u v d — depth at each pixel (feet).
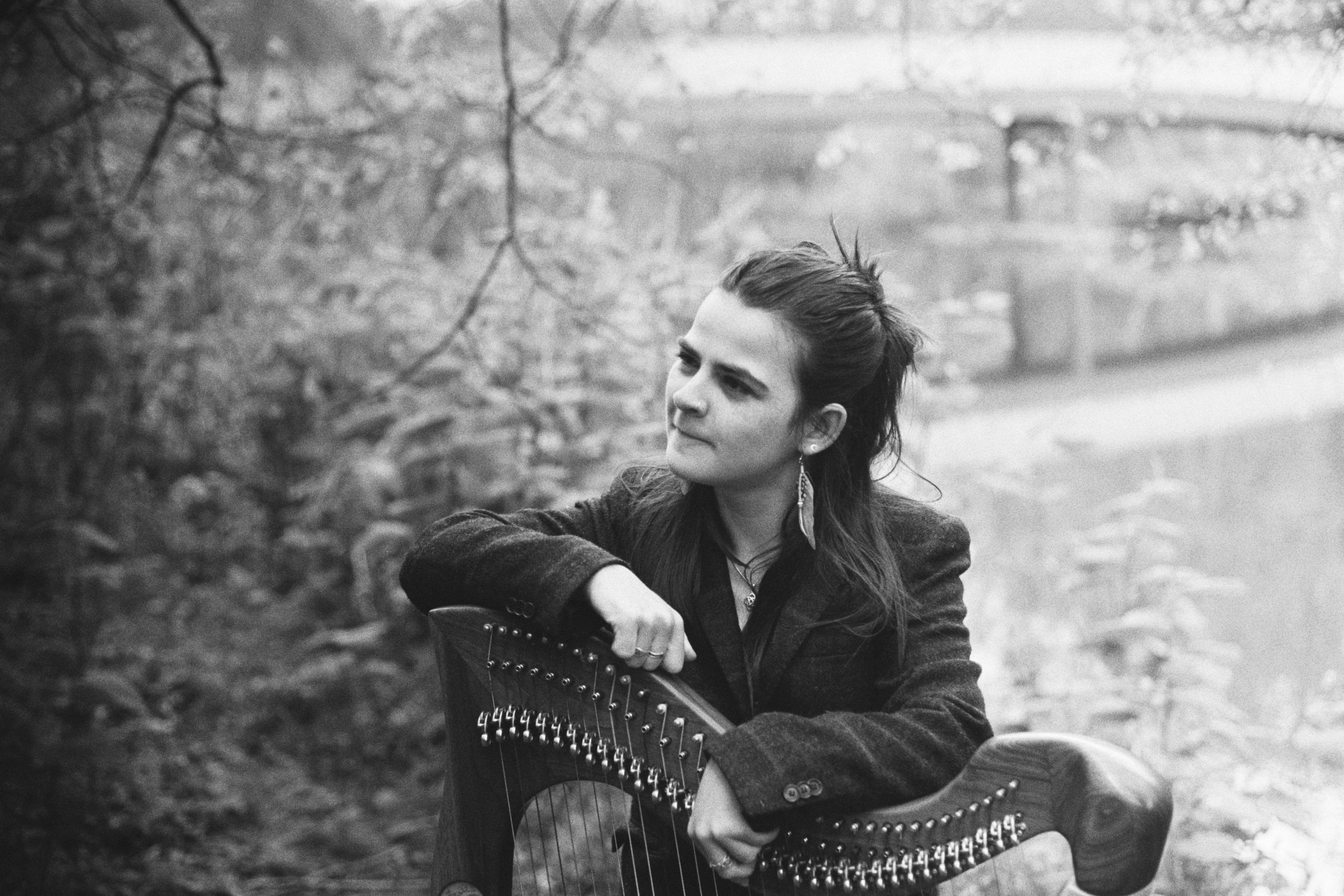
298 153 21.98
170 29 22.00
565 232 18.81
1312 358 27.30
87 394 21.86
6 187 19.19
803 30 20.31
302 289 23.61
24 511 20.52
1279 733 12.46
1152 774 4.21
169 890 13.16
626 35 21.16
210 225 23.25
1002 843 4.41
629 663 5.08
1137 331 32.27
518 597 5.32
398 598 18.20
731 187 23.16
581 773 5.36
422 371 18.21
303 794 15.96
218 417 23.90
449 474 18.28
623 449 17.29
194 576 21.80
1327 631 16.83
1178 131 19.92
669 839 5.69
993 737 4.80
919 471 16.01
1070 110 17.80
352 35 24.14
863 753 4.72
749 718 5.58
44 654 17.15
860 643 5.52
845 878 4.72
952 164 18.34
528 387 17.67
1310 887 10.23
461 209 22.81
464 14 21.31
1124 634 12.39
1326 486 22.08
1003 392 30.55
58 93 18.43
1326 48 14.03
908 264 35.91
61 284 20.20
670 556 5.70
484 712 5.51
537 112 15.98
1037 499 17.33
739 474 5.41
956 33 18.16
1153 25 15.56
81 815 13.56
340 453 21.63
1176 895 10.25
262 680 18.04
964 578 18.06
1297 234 18.02
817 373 5.33
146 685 17.52
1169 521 21.65
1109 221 29.73
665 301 17.76
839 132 20.95
